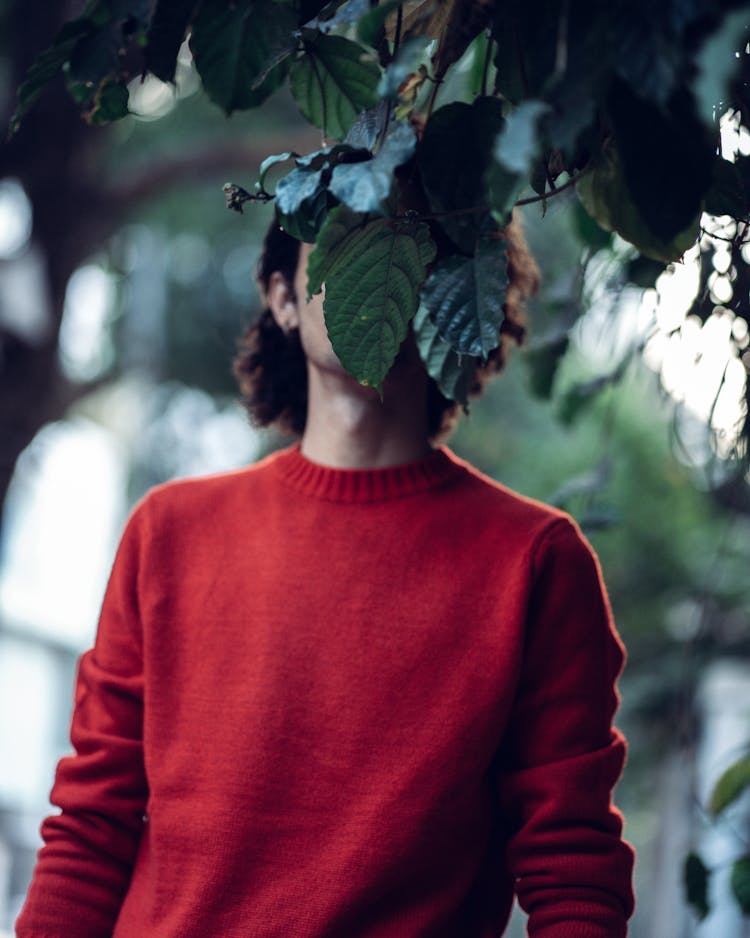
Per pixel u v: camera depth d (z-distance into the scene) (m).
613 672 1.85
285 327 1.96
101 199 6.32
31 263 6.29
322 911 1.66
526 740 1.79
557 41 1.21
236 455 10.23
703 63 1.04
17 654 18.22
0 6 6.05
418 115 1.68
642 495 7.50
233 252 9.38
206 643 1.82
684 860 2.28
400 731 1.72
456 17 1.36
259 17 1.47
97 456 19.27
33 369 6.36
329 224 1.28
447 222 1.33
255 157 6.67
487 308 1.32
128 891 1.82
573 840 1.73
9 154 6.00
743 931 7.21
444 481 1.87
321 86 1.47
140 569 1.89
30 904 1.82
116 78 1.48
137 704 1.87
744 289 1.84
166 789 1.76
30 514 18.34
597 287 2.36
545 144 1.29
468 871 1.72
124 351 9.59
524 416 9.30
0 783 17.75
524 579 1.77
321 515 1.86
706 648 3.18
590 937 1.70
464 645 1.75
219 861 1.69
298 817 1.70
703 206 1.44
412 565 1.80
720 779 2.38
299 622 1.79
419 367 1.82
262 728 1.73
